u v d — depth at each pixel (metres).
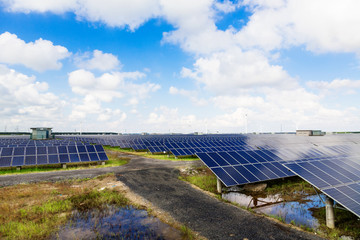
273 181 19.88
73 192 15.91
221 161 18.52
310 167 12.82
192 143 40.25
